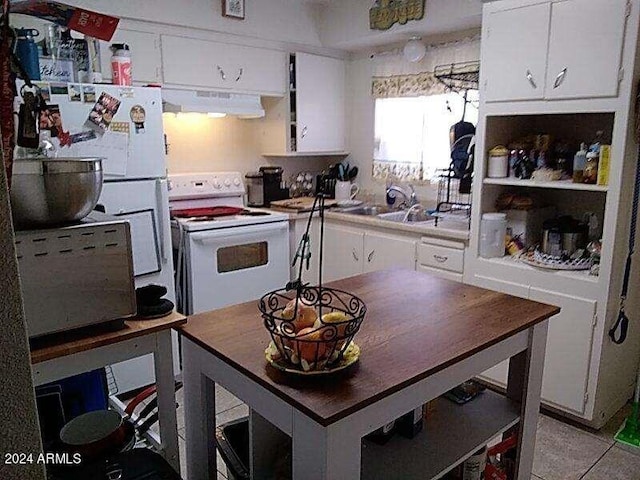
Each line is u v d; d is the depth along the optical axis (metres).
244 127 3.85
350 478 1.07
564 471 2.11
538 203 2.87
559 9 2.27
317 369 1.11
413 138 3.67
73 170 1.16
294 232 3.56
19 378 0.50
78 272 1.21
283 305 1.50
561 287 2.39
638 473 2.10
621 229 2.23
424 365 1.19
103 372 1.80
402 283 1.85
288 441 1.42
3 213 0.47
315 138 3.85
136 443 1.54
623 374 2.56
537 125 2.91
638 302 2.53
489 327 1.44
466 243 2.80
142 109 2.51
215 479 1.50
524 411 1.65
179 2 3.02
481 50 2.59
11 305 0.48
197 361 1.40
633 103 2.12
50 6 1.40
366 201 4.02
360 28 3.50
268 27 3.46
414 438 1.53
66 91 2.24
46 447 1.38
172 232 3.08
